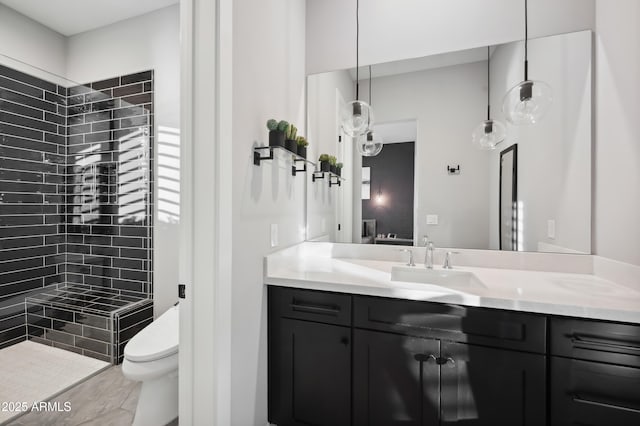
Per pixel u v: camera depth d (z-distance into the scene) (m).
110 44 2.50
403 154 1.86
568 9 1.56
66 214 2.64
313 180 2.01
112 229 2.47
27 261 2.41
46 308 2.35
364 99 1.92
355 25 1.94
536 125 1.60
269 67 1.52
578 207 1.52
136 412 1.54
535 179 1.61
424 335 1.26
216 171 1.11
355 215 1.94
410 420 1.28
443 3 1.79
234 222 1.22
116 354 2.13
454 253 1.76
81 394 1.82
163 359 1.51
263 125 1.46
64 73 2.65
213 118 1.11
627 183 1.25
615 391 1.04
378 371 1.33
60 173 2.60
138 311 2.27
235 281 1.23
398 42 1.87
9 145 2.30
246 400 1.32
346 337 1.37
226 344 1.15
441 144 1.80
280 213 1.64
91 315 2.19
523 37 1.64
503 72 1.68
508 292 1.22
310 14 2.03
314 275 1.51
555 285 1.32
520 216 1.65
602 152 1.43
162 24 2.33
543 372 1.11
